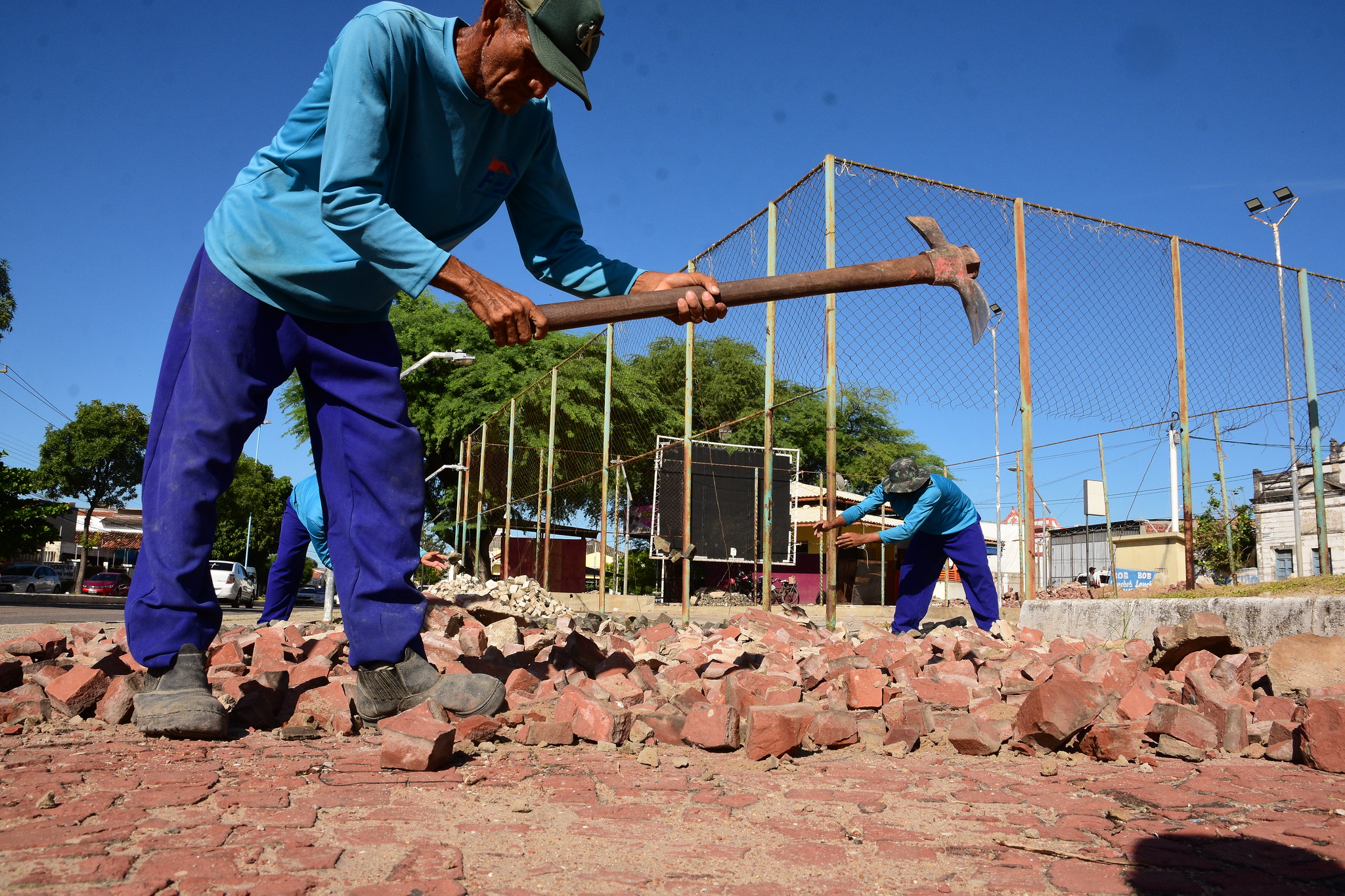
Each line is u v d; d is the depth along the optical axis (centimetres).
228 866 147
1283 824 189
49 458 3212
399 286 246
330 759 233
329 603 774
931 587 654
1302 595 544
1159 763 252
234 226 256
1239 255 756
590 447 1714
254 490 4828
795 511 1591
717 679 348
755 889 147
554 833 175
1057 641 488
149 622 258
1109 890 150
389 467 270
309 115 256
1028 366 656
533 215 316
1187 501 700
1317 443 747
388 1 255
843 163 602
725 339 848
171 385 265
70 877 139
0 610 1563
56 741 244
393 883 143
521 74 256
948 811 199
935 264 309
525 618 618
